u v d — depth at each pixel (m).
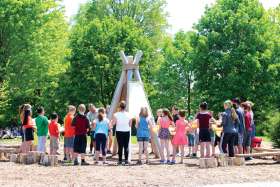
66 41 51.47
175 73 59.31
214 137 20.88
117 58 52.12
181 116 18.34
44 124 19.25
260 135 44.03
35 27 40.75
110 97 53.38
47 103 51.56
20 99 50.16
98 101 53.25
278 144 26.83
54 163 17.19
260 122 46.59
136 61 22.22
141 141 18.05
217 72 49.16
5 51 40.75
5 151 20.05
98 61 51.50
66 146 18.91
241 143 18.73
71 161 18.75
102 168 16.25
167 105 59.62
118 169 15.98
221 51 49.34
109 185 12.19
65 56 48.84
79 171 15.23
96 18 54.47
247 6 50.50
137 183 12.55
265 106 48.38
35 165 17.11
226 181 12.99
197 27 51.28
